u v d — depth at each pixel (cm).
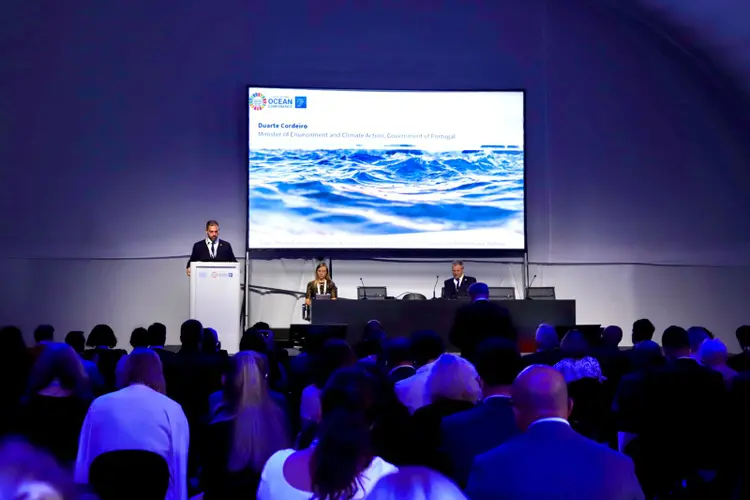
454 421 256
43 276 998
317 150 1009
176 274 1016
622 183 1074
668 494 355
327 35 1051
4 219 994
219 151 1027
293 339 701
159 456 263
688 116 1086
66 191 1006
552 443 206
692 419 352
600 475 199
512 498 199
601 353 537
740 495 295
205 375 461
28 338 987
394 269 1041
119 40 1023
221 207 1024
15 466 116
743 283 1084
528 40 1072
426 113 1023
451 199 1021
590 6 1081
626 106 1080
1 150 998
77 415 322
